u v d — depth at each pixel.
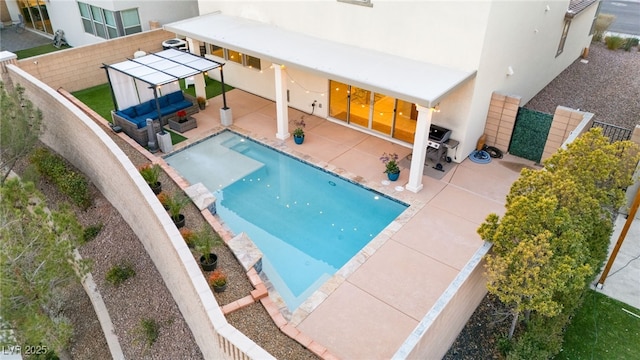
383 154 14.80
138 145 14.88
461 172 13.81
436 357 7.87
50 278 7.98
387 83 11.99
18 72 15.76
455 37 12.50
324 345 8.54
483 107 13.98
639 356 8.26
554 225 7.28
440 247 10.94
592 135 8.47
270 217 12.35
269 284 10.03
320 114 17.22
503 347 8.20
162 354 9.23
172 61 16.08
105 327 10.07
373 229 11.93
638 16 28.95
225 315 8.76
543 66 17.47
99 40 22.28
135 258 11.63
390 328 8.89
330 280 10.02
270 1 16.38
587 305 9.25
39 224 8.07
